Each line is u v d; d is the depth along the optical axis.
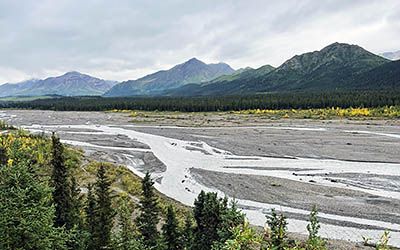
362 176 50.44
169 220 22.09
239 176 52.66
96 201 21.28
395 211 37.62
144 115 157.00
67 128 115.88
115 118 149.12
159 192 46.38
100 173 22.89
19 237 10.89
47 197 13.75
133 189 44.47
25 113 191.00
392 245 30.08
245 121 121.75
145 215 23.39
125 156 68.50
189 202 42.28
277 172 54.06
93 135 97.38
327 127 100.81
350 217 36.47
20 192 11.55
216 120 127.44
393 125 99.44
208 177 52.84
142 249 15.02
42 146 58.62
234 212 14.27
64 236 13.26
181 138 88.75
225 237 13.35
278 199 42.50
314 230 11.20
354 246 29.66
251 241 8.12
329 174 52.09
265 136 86.94
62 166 19.95
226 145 77.00
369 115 122.88
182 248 20.92
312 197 42.69
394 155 62.19
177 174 55.06
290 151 68.38
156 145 79.81
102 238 18.72
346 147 70.19
